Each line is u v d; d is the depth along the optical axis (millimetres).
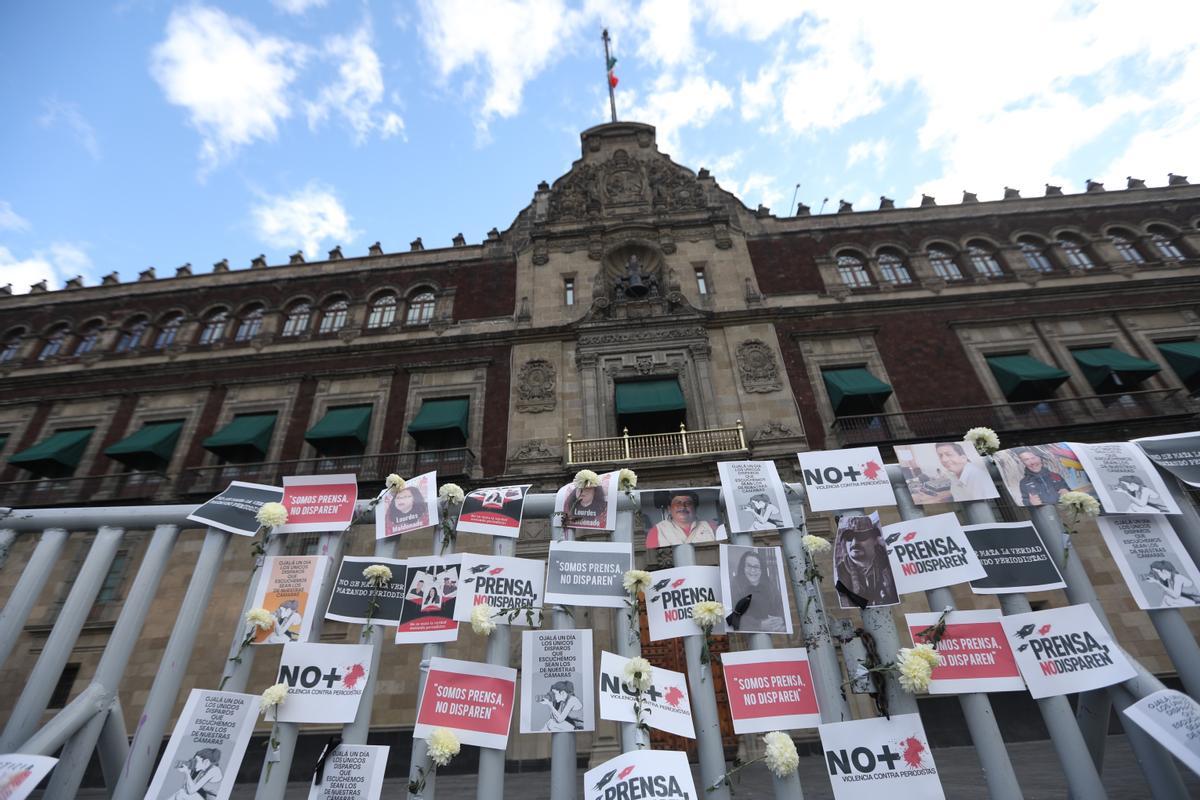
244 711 3242
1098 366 17281
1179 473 3672
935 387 17906
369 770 3084
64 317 22312
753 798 6941
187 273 23562
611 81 28891
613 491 3936
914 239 21859
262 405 18953
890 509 13281
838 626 3484
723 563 3605
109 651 3535
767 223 22469
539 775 10977
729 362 18688
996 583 3488
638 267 21062
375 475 16844
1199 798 4445
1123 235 21719
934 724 11773
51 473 17875
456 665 3406
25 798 2768
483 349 19641
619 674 3279
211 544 3820
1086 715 3605
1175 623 3295
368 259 22969
